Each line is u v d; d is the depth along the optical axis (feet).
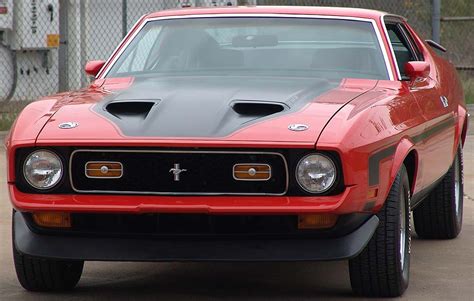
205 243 20.49
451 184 29.30
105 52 62.69
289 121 20.70
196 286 23.95
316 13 26.86
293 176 20.08
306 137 20.12
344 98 22.53
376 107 22.06
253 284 24.09
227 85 23.43
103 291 23.49
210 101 21.68
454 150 29.22
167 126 20.62
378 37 26.11
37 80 61.82
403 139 22.57
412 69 25.20
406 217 23.12
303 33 26.25
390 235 21.68
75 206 20.29
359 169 20.30
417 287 23.62
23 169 20.89
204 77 24.85
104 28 62.64
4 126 51.49
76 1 61.11
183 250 20.48
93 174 20.51
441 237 30.12
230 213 19.92
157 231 20.56
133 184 20.42
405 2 76.54
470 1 84.23
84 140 20.40
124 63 26.30
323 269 25.77
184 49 26.18
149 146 20.13
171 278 24.94
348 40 26.03
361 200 20.42
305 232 20.35
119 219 20.57
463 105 30.86
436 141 26.35
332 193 20.12
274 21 26.66
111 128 20.74
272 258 20.34
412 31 29.73
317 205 19.89
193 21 27.04
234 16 26.96
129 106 21.97
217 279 24.75
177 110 21.27
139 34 27.09
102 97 22.95
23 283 23.13
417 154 23.77
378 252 21.68
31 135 20.88
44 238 21.01
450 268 25.91
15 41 60.03
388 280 22.00
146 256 20.54
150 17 27.50
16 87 60.90
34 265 22.61
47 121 21.36
